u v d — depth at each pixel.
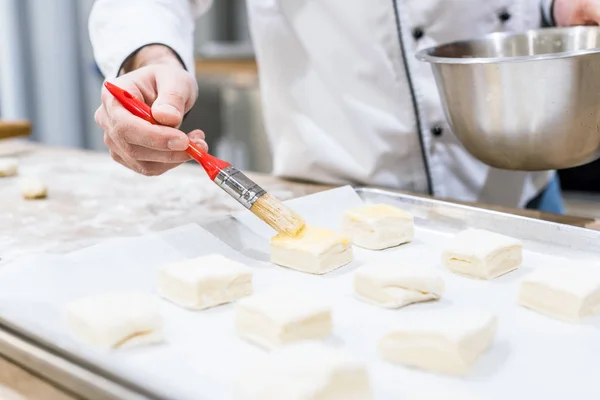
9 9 2.69
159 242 0.88
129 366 0.57
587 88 0.84
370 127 1.17
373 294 0.76
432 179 1.19
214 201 1.14
